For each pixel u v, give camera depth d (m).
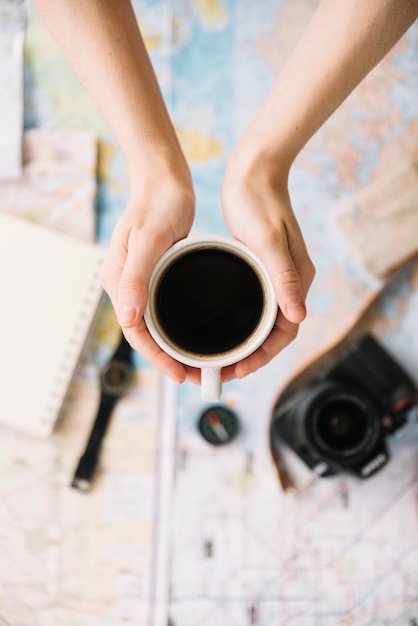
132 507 0.89
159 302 0.52
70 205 0.91
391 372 0.85
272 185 0.57
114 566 0.88
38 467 0.89
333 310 0.90
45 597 0.88
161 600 0.88
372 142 0.92
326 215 0.91
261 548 0.88
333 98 0.56
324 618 0.88
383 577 0.88
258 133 0.58
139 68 0.58
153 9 0.93
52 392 0.88
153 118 0.58
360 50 0.54
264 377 0.90
